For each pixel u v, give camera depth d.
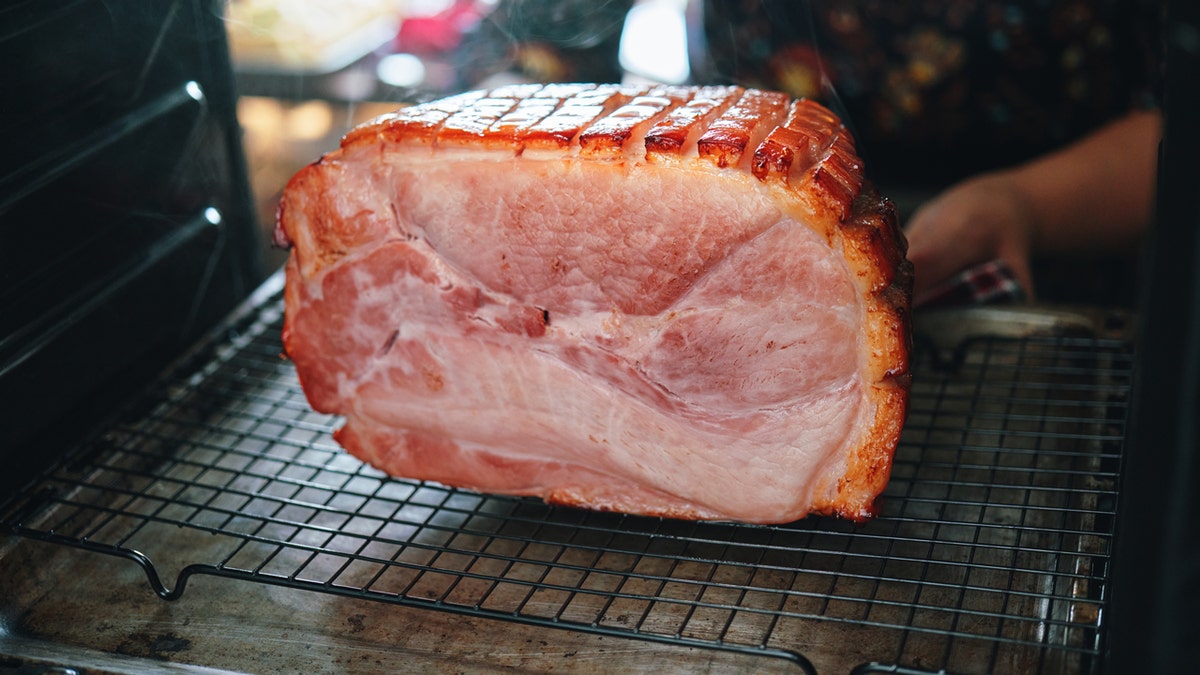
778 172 0.53
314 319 0.60
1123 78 0.86
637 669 0.54
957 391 0.68
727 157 0.54
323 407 0.62
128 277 0.66
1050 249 0.86
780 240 0.54
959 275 0.78
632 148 0.55
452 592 0.58
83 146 0.63
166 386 0.69
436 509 0.59
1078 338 0.71
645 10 1.06
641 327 0.56
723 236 0.55
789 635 0.55
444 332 0.58
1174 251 0.44
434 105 0.59
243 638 0.56
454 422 0.60
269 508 0.63
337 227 0.58
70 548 0.60
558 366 0.58
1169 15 0.44
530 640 0.56
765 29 0.90
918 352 0.71
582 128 0.56
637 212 0.55
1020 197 0.82
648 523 0.61
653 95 0.59
